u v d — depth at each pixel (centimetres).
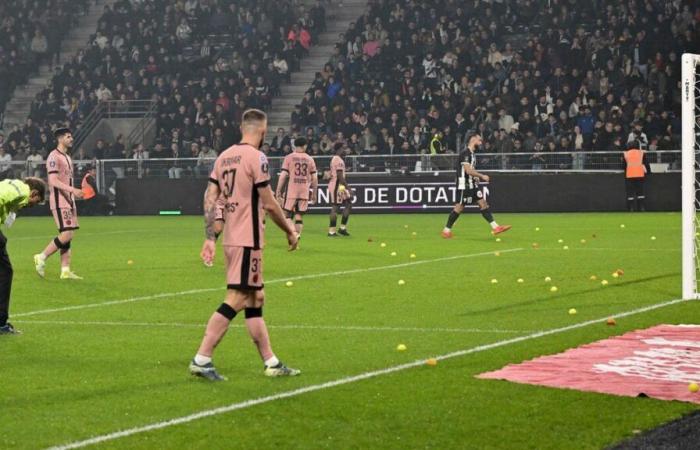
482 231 3966
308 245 3353
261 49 6588
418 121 5712
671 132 5347
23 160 6278
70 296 2116
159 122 6325
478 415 1075
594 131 5394
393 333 1617
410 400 1143
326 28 6975
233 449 957
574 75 5662
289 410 1104
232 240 1256
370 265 2677
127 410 1113
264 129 1281
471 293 2095
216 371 1291
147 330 1675
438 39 6125
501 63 5928
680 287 2155
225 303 1265
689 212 1973
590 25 5991
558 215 5038
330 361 1387
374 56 6181
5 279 1638
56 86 6825
